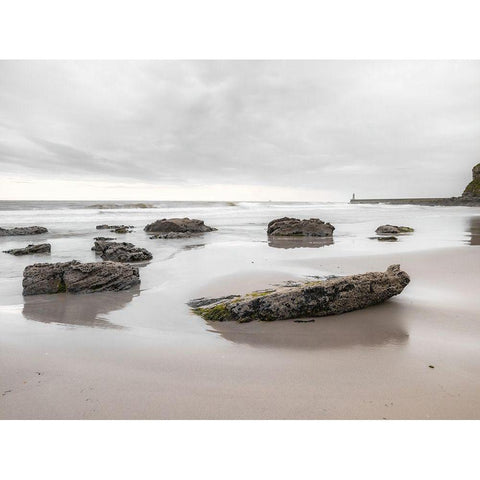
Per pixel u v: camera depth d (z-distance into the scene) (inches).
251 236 1154.0
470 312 327.6
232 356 243.1
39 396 190.9
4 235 1188.5
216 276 498.9
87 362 231.6
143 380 207.9
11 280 518.0
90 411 178.9
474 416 174.7
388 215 2273.6
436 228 1291.8
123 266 464.4
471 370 218.4
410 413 177.2
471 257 633.6
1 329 299.9
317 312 318.0
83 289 430.6
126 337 280.8
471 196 4229.8
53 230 1381.6
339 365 227.5
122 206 3097.9
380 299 346.3
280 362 232.8
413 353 244.2
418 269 529.7
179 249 829.2
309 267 567.5
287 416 176.4
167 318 330.3
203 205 4042.8
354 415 176.4
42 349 253.8
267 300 315.3
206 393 194.5
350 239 1008.2
